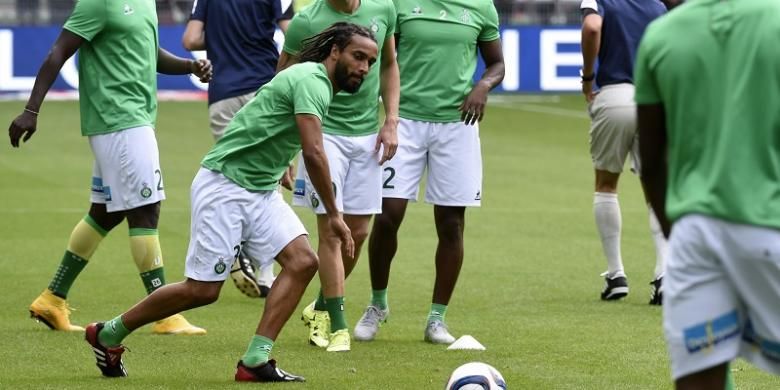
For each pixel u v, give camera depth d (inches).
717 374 520.4
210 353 877.8
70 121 2893.7
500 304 1102.4
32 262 1305.4
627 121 1115.3
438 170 946.1
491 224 1612.9
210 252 769.6
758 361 530.0
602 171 1133.7
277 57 1213.1
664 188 553.3
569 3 3582.7
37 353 873.5
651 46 524.4
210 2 1194.0
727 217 506.9
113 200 938.1
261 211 778.8
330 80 787.4
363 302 1112.8
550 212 1724.9
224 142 778.8
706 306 512.1
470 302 1111.0
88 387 760.3
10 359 852.0
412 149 948.6
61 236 1482.5
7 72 3189.0
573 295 1152.2
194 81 3403.1
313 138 761.0
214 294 777.6
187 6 3486.7
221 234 769.6
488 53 967.6
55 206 1731.1
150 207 950.4
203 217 771.4
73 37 917.2
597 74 1149.7
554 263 1332.4
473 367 716.0
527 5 3585.1
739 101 506.0
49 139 2568.9
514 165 2263.8
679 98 517.3
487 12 954.7
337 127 909.2
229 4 1184.8
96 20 916.0
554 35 3297.2
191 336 946.1
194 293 773.9
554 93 3464.6
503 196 1883.6
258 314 1050.1
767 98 503.5
